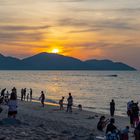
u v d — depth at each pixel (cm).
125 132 1989
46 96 10112
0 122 2050
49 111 4234
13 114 2267
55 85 17025
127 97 10512
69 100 4250
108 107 6894
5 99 4194
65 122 2900
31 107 4716
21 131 1852
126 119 3841
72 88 14862
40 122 2478
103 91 13262
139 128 1912
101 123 2545
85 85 17550
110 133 1814
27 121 2402
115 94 11719
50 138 1766
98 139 2000
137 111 3048
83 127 2605
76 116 3759
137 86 17225
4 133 1739
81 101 8619
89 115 3978
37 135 1798
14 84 16912
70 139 1827
